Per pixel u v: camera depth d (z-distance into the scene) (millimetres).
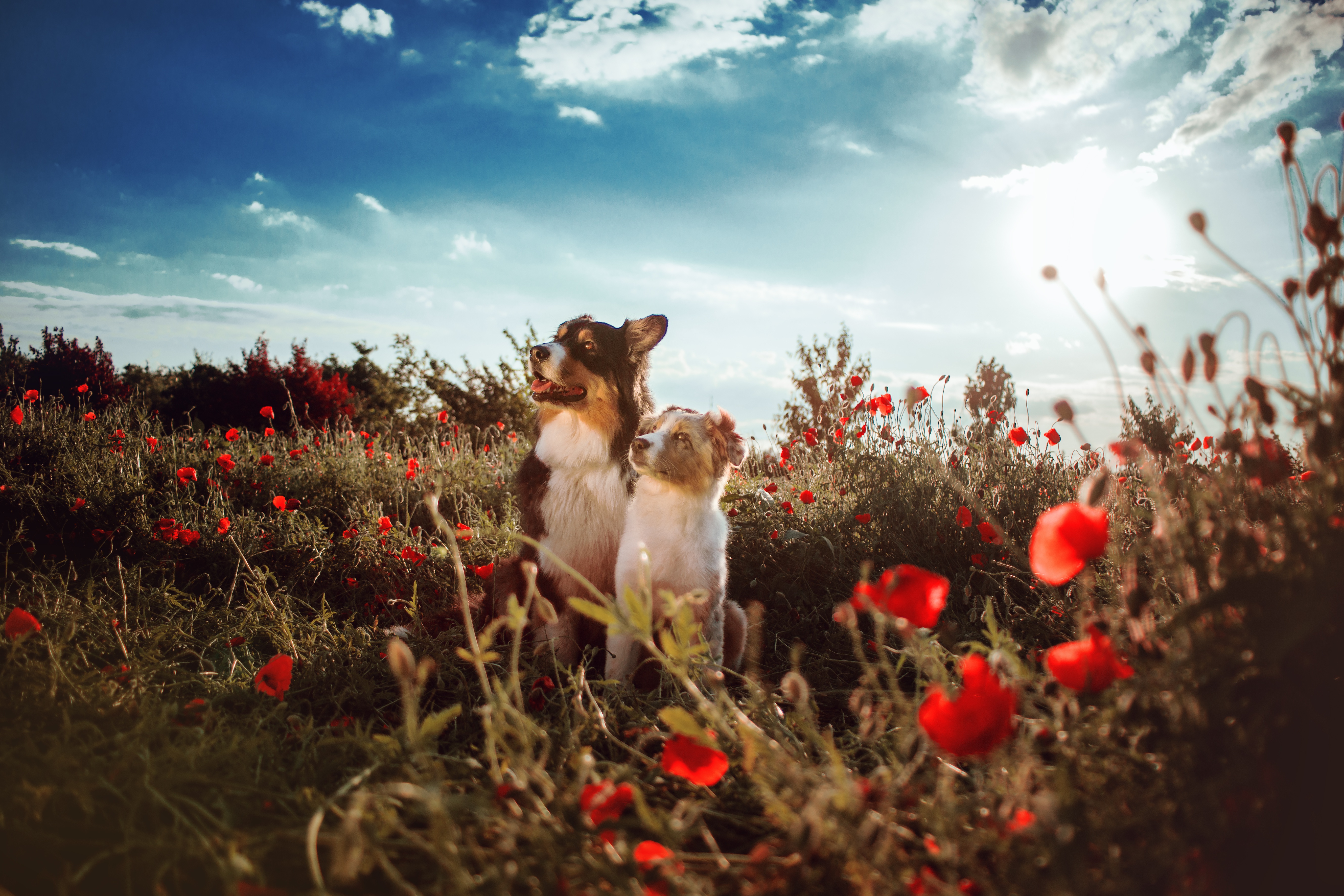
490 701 1784
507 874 1148
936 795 1348
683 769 1462
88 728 1862
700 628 2297
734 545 4738
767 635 3926
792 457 6426
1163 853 1116
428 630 3670
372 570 4523
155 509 5098
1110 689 1470
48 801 1460
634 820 1503
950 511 4188
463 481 6945
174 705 1928
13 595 3338
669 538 3525
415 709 1576
